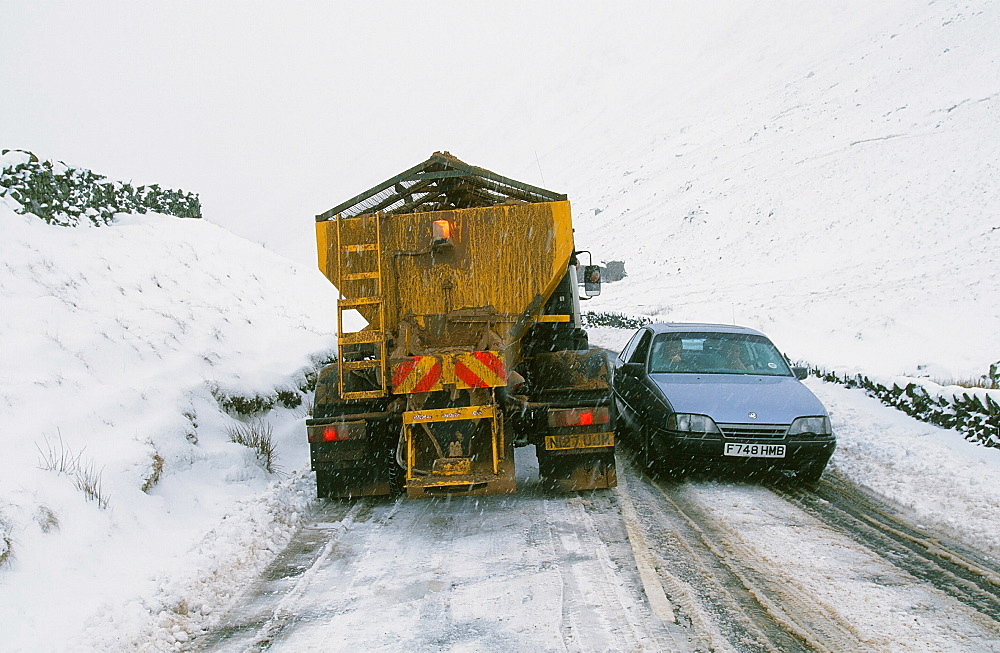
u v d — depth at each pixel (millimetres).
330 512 6742
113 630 4242
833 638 4094
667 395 7684
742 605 4523
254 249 17125
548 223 6961
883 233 43688
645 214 66062
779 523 6160
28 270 10016
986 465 7359
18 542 4785
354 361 6551
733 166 68125
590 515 6430
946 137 53250
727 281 44250
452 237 6977
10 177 11859
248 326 12016
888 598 4621
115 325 9461
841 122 67125
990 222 39781
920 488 6934
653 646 4004
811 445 7102
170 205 17219
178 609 4609
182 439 7262
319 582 5066
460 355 6277
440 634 4215
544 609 4496
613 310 38844
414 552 5609
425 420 6289
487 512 6625
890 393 10672
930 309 27203
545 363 6902
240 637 4285
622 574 5031
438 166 6977
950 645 4008
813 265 42781
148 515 5859
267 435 8609
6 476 5449
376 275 6742
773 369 8688
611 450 6820
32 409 6734
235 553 5480
